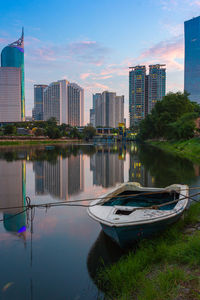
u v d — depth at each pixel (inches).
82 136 5964.6
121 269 200.2
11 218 357.4
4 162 1176.2
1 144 3006.9
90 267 221.8
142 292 169.9
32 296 182.9
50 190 557.6
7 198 486.0
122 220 239.0
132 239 247.0
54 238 284.8
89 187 590.6
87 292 186.9
